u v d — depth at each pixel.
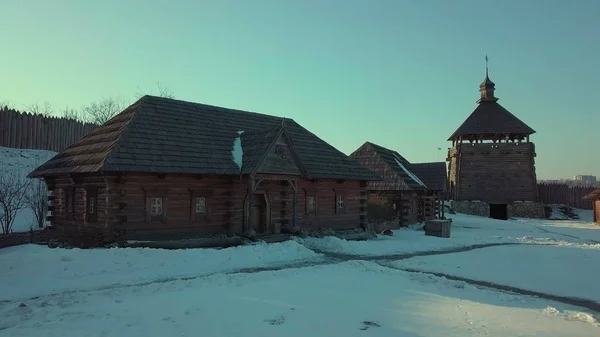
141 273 13.52
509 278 14.74
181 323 8.60
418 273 14.79
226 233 20.78
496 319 9.36
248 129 24.62
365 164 35.97
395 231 31.00
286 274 13.95
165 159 18.39
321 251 20.08
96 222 17.72
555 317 9.69
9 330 8.09
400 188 33.69
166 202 18.58
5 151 31.56
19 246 15.38
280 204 23.14
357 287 12.28
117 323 8.55
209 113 23.80
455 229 36.12
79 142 21.17
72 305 9.85
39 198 25.22
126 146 17.72
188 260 15.20
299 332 8.20
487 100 62.75
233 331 8.19
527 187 58.41
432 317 9.40
